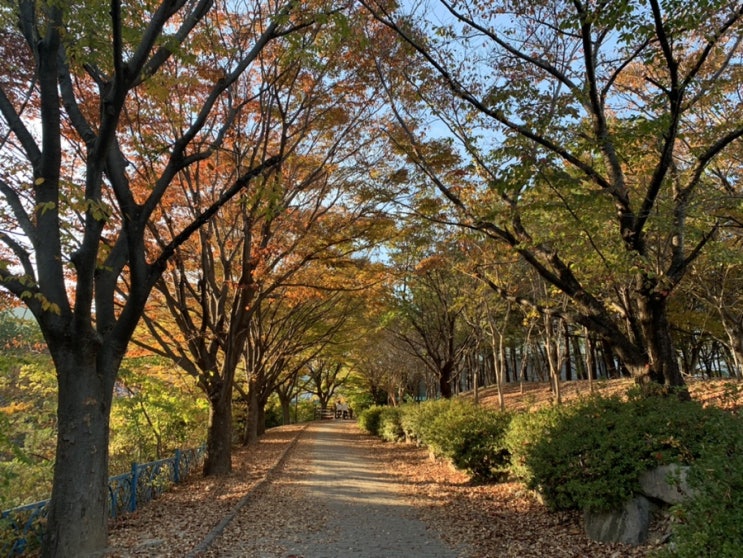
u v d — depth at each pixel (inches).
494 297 727.7
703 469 151.7
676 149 429.7
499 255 501.4
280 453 716.0
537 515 327.3
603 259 328.8
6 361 299.0
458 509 372.8
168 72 374.3
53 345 250.8
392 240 523.8
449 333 847.7
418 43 373.7
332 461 678.5
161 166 433.1
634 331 373.1
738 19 288.4
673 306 605.3
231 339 513.7
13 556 244.5
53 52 233.5
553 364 641.6
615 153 331.6
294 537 293.4
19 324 475.5
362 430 1360.7
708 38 282.8
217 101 445.4
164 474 441.7
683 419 243.6
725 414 233.1
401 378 1510.8
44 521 263.6
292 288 600.7
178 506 371.2
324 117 470.9
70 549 237.0
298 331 896.9
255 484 450.0
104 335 266.8
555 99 336.5
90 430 250.1
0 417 241.0
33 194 288.0
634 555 221.9
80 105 365.7
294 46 314.8
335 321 938.1
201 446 615.5
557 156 329.4
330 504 394.0
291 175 502.9
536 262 372.8
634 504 243.1
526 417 396.2
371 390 2094.0
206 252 505.7
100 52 257.3
